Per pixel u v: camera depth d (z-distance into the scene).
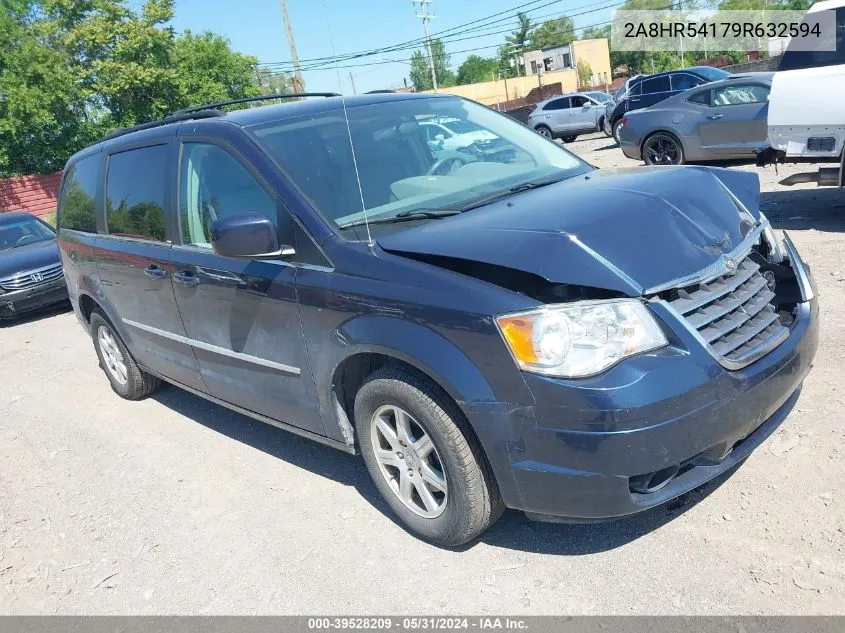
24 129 28.56
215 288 3.83
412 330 2.86
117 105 31.23
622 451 2.50
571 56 67.38
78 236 5.46
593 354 2.53
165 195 4.29
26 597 3.38
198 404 5.46
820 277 5.76
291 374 3.56
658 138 11.49
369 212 3.43
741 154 10.58
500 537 3.23
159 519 3.88
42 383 6.70
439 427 2.88
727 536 2.96
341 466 4.12
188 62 32.16
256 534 3.58
